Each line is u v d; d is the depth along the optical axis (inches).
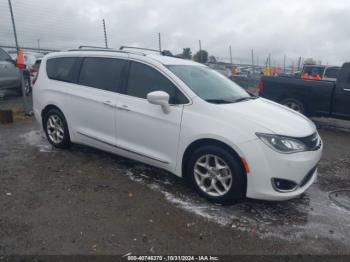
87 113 193.9
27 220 131.3
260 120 145.4
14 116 323.0
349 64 315.6
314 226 138.2
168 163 162.9
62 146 217.0
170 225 132.8
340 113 325.4
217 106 151.6
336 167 217.5
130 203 149.4
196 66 193.8
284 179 138.7
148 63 173.9
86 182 169.8
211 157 150.6
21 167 186.9
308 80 340.5
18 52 323.6
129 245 118.8
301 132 147.6
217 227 133.3
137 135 172.2
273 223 138.7
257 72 986.1
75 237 121.6
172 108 158.7
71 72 207.0
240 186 143.7
